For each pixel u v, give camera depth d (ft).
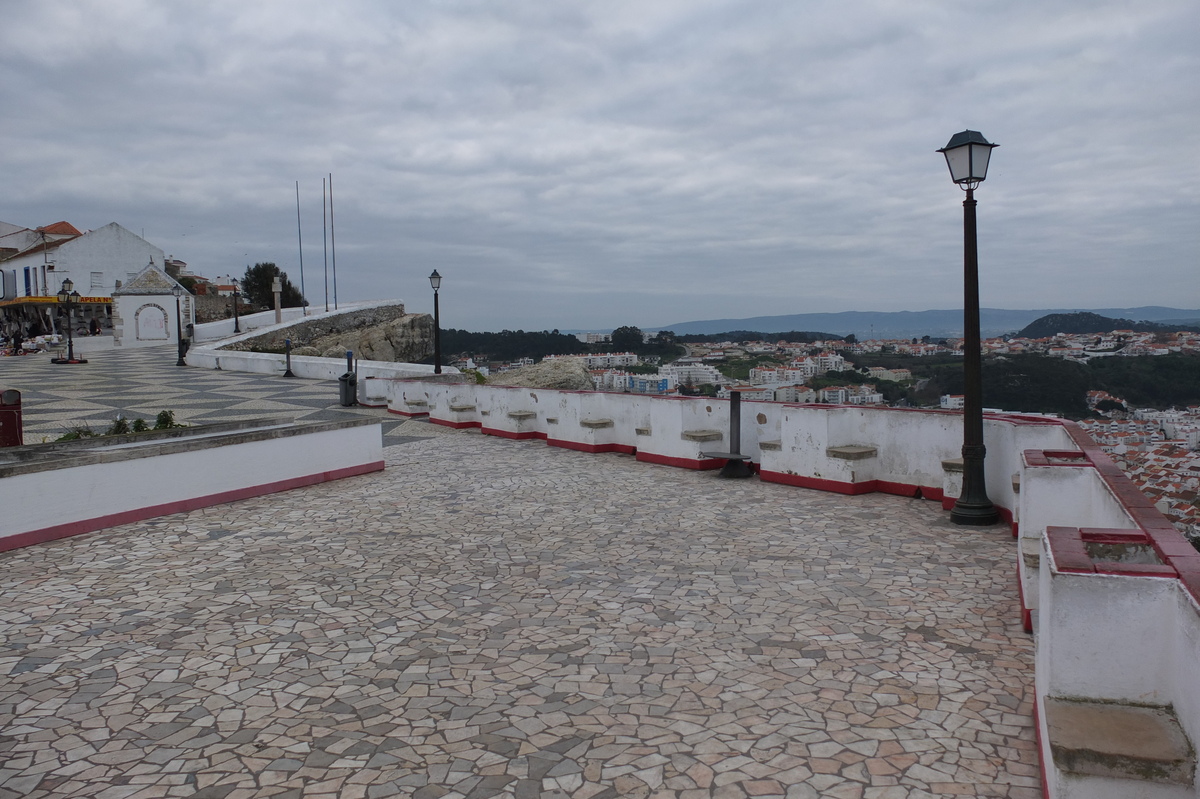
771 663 14.55
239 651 15.66
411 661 15.01
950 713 12.42
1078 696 9.50
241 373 93.30
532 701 13.17
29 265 180.96
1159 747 8.16
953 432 27.45
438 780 10.76
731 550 22.49
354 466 35.81
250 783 10.80
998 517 25.12
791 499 29.04
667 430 37.17
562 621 17.06
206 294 220.84
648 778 10.69
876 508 27.22
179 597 19.11
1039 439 23.54
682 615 17.28
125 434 33.35
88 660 15.29
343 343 154.51
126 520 26.91
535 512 28.09
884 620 16.63
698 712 12.64
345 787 10.65
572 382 79.00
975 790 10.23
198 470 29.35
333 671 14.61
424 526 26.25
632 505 28.81
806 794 10.21
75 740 12.16
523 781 10.68
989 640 15.38
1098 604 9.29
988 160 24.18
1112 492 13.62
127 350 134.82
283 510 28.96
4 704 13.42
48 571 21.42
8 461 28.12
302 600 18.79
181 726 12.56
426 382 59.98
